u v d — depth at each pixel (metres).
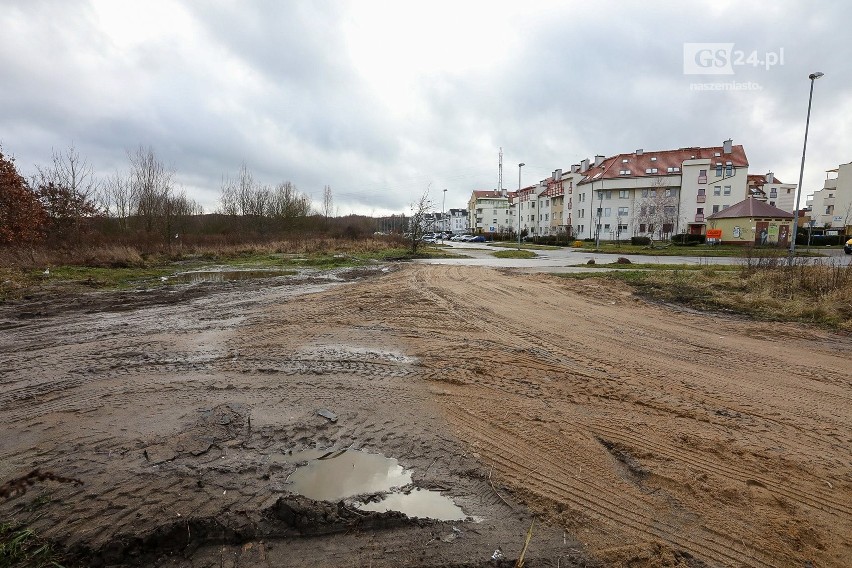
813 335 7.59
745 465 3.51
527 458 3.61
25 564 2.41
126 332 7.59
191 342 6.96
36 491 3.03
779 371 5.75
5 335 7.37
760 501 3.07
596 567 2.47
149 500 2.96
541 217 84.06
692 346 6.91
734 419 4.33
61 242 22.05
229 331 7.69
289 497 3.01
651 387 5.16
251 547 2.62
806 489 3.21
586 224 63.84
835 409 4.58
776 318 8.86
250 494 3.08
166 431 3.96
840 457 3.64
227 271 18.34
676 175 56.12
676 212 52.53
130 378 5.32
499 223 104.75
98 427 4.03
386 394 4.90
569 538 2.71
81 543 2.57
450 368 5.78
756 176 76.00
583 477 3.35
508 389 5.07
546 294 11.88
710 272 15.37
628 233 58.69
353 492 3.15
